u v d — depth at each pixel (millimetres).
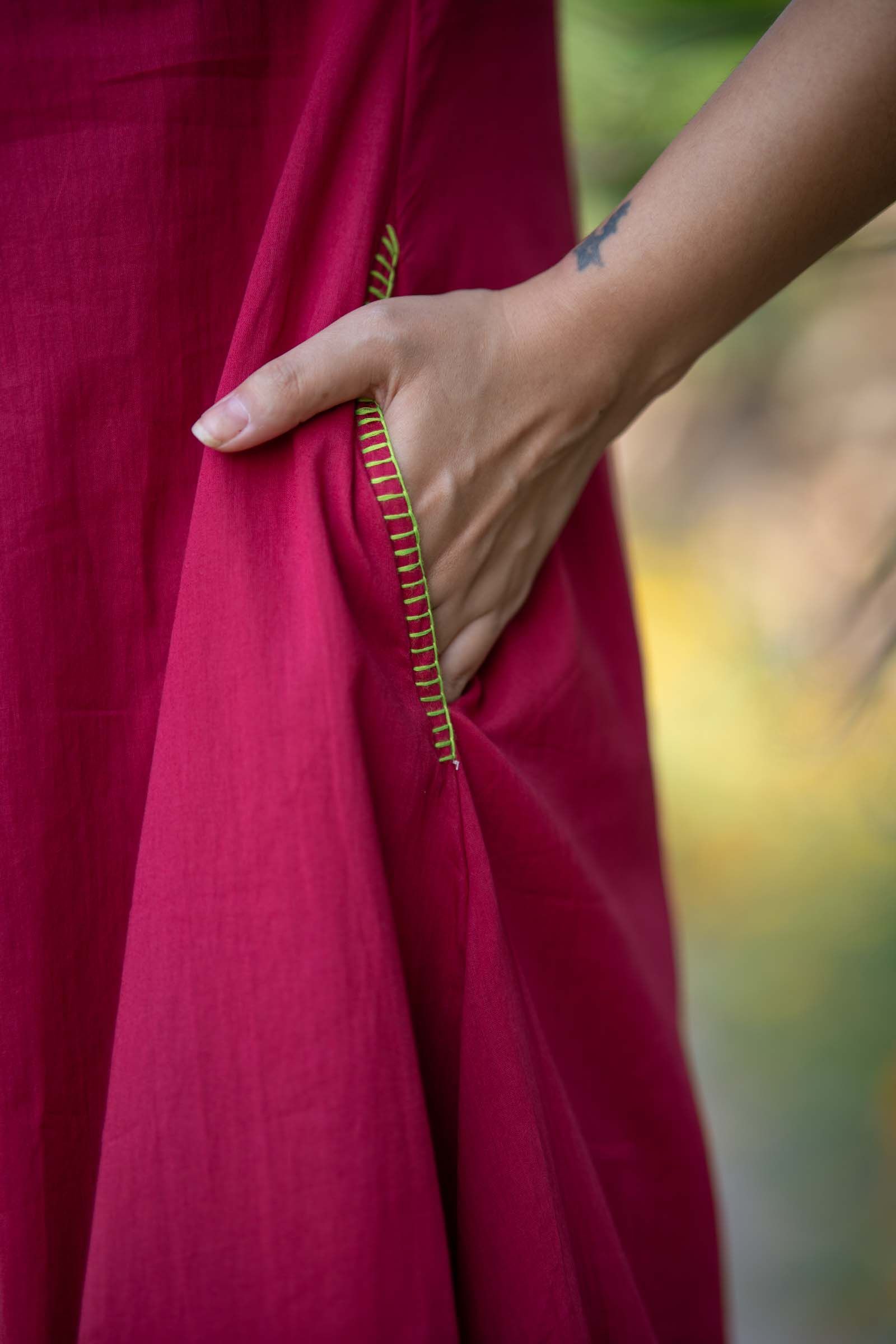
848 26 690
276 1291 660
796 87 703
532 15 965
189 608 702
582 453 840
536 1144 746
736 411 3232
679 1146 1010
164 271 748
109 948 788
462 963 768
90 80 729
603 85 2035
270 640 686
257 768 668
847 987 2717
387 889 665
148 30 733
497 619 847
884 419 2947
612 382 792
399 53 772
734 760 3229
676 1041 1049
